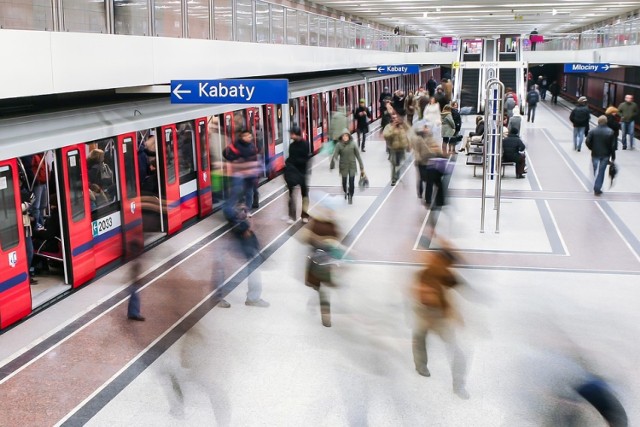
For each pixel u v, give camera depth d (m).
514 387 7.31
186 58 13.38
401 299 9.93
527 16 42.16
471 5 32.97
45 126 10.09
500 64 22.27
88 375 7.75
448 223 14.59
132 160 12.25
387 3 32.78
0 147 8.69
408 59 40.91
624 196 17.08
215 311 9.59
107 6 10.73
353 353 8.17
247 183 14.38
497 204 13.79
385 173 20.80
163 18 12.59
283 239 13.44
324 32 24.64
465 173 20.77
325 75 33.28
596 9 35.34
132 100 14.62
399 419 6.72
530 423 6.62
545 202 16.53
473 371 7.67
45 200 10.98
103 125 11.18
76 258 10.53
